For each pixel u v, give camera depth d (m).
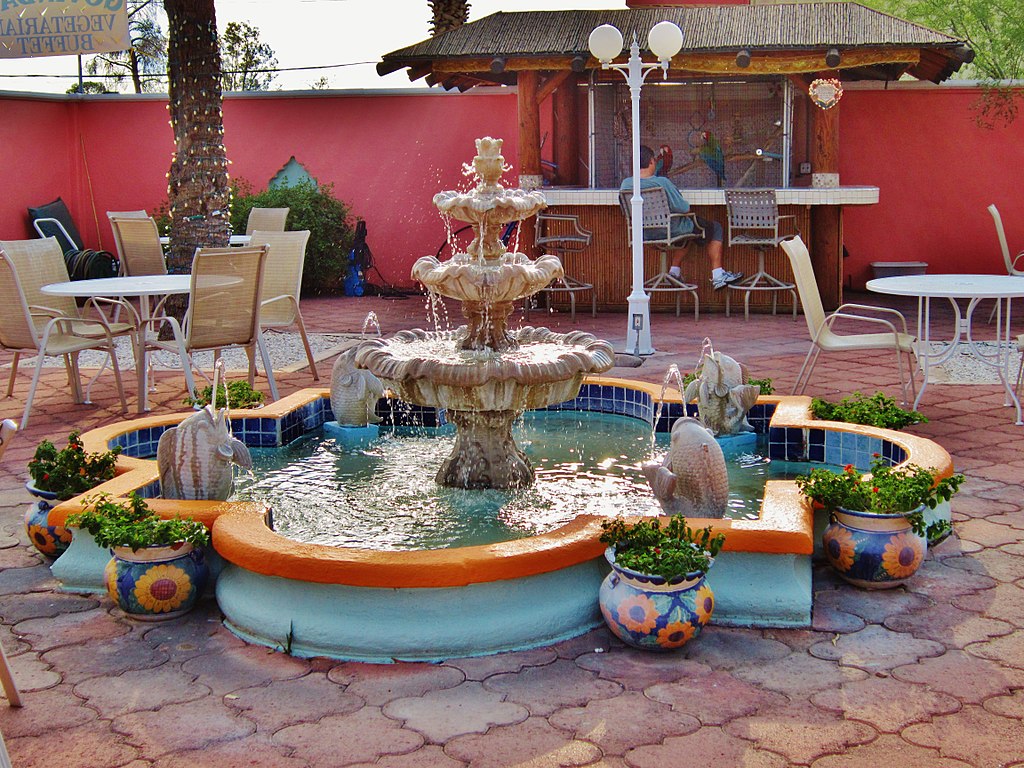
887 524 3.68
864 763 2.65
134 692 3.11
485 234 4.73
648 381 7.46
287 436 5.73
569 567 3.51
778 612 3.47
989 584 3.77
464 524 4.30
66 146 14.04
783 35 10.55
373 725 2.89
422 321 11.18
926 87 12.57
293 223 13.17
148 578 3.55
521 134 11.27
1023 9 14.32
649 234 10.43
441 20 14.75
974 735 2.77
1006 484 4.90
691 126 11.75
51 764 2.72
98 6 9.72
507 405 4.39
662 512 4.12
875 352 8.53
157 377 8.15
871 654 3.26
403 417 6.22
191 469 4.14
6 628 3.58
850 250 13.01
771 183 11.69
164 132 14.05
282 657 3.34
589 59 10.73
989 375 7.42
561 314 11.21
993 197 12.70
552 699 3.02
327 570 3.31
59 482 4.20
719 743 2.76
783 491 3.94
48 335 6.71
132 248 8.99
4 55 9.84
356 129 13.87
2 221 13.06
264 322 7.74
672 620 3.23
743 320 10.62
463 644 3.30
